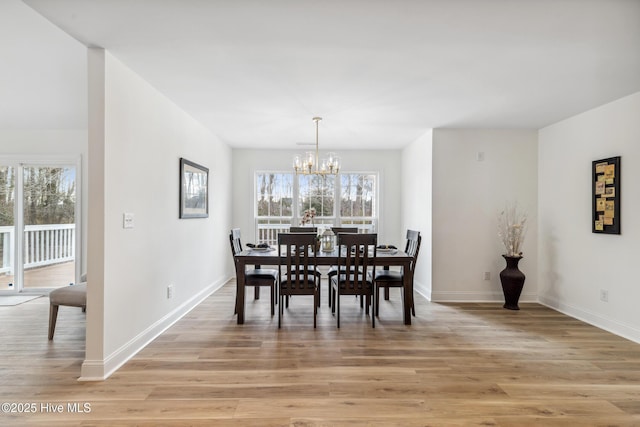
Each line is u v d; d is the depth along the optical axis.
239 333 3.17
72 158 4.60
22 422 1.83
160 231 3.16
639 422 1.86
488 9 1.83
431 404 2.02
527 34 2.10
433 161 4.39
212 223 4.74
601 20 1.93
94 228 2.29
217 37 2.14
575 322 3.55
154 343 2.92
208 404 2.00
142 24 1.99
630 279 3.08
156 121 3.06
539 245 4.35
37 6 1.80
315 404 2.01
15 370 2.41
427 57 2.41
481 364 2.55
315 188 5.97
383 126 4.30
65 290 3.03
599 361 2.61
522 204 4.39
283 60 2.46
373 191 5.99
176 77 2.78
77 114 4.20
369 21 1.96
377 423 1.84
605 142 3.36
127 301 2.60
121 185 2.51
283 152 5.88
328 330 3.28
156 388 2.18
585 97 3.19
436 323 3.50
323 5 1.80
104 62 2.29
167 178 3.30
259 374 2.37
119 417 1.88
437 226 4.38
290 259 3.35
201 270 4.31
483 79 2.79
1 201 4.62
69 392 2.12
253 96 3.22
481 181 4.39
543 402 2.05
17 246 4.62
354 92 3.11
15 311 3.86
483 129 4.39
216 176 4.91
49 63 3.18
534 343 2.96
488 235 4.38
